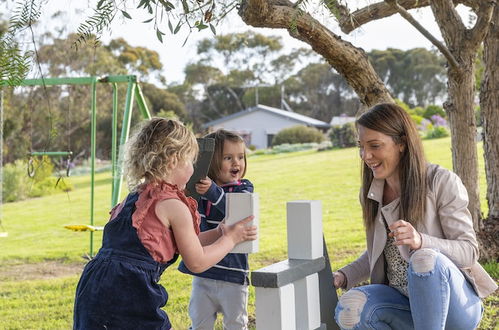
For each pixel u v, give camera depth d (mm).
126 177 2102
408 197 2186
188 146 2090
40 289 5637
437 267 1967
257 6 2795
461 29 4031
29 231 10695
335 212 9703
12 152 19297
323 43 3461
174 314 4152
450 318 2098
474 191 4328
